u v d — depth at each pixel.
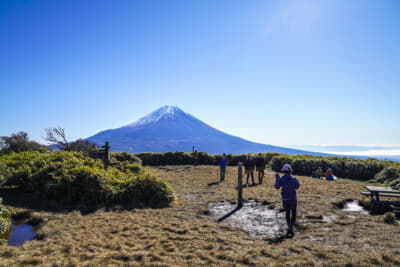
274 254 4.15
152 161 25.27
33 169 9.43
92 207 7.49
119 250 4.38
